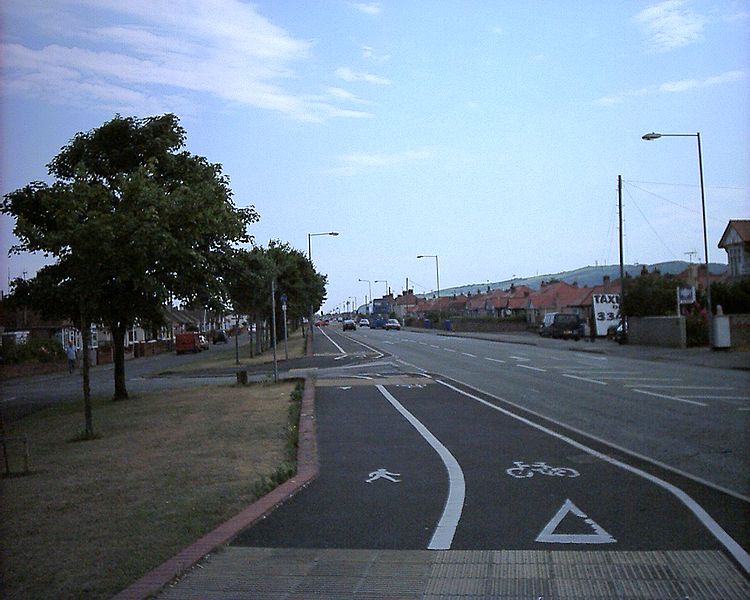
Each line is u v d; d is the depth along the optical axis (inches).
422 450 507.5
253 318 2011.6
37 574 260.7
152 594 237.9
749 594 233.5
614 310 2287.2
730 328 1536.7
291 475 417.7
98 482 417.4
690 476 408.5
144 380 1427.2
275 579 253.1
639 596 233.6
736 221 2324.1
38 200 814.5
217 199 876.6
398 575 255.8
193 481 405.4
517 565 263.7
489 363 1414.9
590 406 737.0
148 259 671.8
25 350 1950.1
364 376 1178.6
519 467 442.6
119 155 938.7
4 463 504.7
